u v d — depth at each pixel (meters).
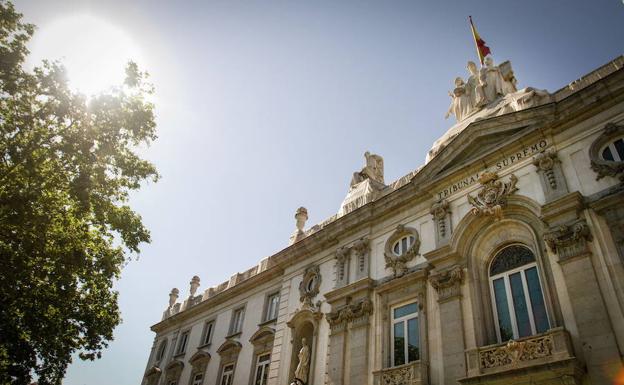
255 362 24.34
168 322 34.62
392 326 18.17
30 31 16.45
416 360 16.47
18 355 17.66
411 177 21.70
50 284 17.30
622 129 14.53
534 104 17.64
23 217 15.27
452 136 20.42
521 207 15.95
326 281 22.34
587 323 12.66
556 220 14.65
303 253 24.66
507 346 13.67
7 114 15.81
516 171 16.78
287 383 20.95
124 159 17.77
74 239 17.20
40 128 16.06
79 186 16.17
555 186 15.26
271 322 24.91
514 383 13.05
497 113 19.05
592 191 14.47
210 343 29.08
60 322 18.17
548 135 16.42
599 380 11.91
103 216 17.69
